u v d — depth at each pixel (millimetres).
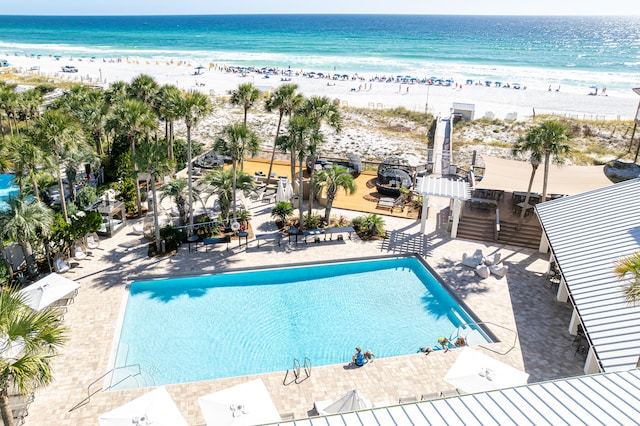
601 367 15531
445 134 58406
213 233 30797
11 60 128875
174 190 29641
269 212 35031
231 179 30766
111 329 21281
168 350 20734
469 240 31406
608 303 18172
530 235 31562
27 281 24578
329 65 128125
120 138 40656
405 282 26938
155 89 40688
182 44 187250
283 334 22172
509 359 19984
